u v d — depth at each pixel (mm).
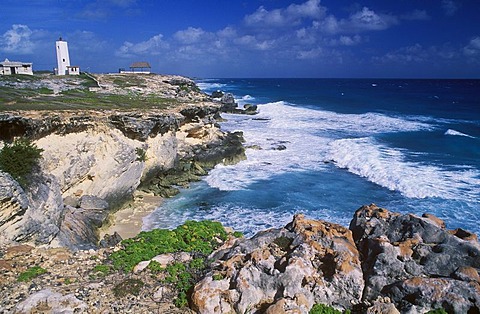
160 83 73250
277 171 34062
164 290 10625
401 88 161875
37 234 16641
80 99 37719
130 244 13844
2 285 10906
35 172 18844
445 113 69938
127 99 43656
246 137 46875
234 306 9320
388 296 8969
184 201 27625
